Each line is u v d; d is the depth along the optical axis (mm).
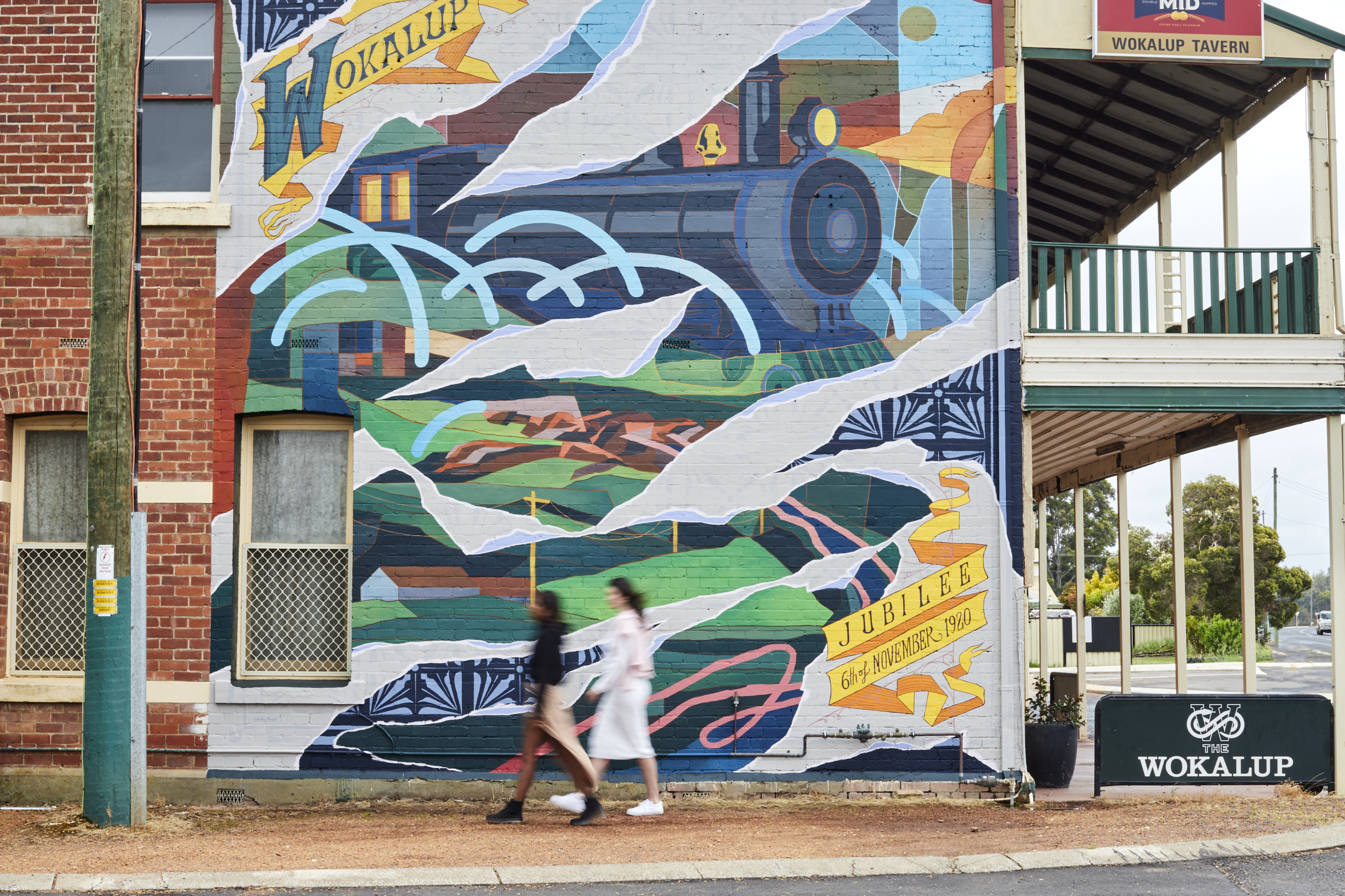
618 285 9906
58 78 10008
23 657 9969
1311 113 10062
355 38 10047
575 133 9992
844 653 9641
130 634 8320
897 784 9500
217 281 9891
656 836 7832
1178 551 12281
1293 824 8086
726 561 9703
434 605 9680
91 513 8273
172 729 9570
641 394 9828
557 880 6586
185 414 9812
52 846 7566
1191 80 10727
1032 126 12375
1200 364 9883
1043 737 10156
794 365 9859
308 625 9938
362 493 9750
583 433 9805
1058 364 9875
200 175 10117
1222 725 9477
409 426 9797
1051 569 60688
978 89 10031
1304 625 124188
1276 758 9461
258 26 10047
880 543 9719
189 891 6438
